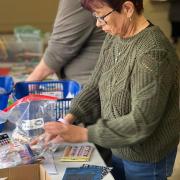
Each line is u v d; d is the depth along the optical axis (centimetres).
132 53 129
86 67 203
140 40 127
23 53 324
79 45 197
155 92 117
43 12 457
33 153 141
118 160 156
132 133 120
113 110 138
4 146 148
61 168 139
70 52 200
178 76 131
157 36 126
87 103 160
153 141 137
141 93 119
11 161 135
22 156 138
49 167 139
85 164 142
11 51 323
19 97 194
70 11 189
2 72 282
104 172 136
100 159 147
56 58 205
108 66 142
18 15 452
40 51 326
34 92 198
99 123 126
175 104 135
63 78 217
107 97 141
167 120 134
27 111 164
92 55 200
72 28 192
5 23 451
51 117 166
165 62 120
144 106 118
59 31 197
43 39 340
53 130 132
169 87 123
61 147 155
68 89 198
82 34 193
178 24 396
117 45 139
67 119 156
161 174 146
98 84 156
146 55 121
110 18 126
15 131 160
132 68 127
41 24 461
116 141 122
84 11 187
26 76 262
